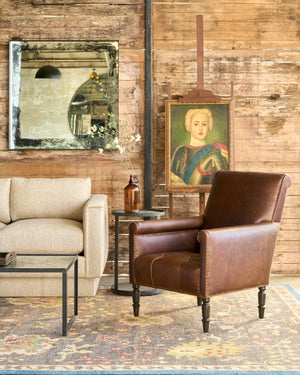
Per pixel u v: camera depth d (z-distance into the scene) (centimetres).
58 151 471
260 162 473
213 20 472
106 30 471
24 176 471
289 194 471
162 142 474
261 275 325
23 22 468
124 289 404
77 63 468
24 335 295
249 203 342
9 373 237
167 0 471
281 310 349
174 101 455
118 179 473
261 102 472
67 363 250
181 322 322
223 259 301
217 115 456
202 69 455
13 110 467
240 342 283
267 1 471
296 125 473
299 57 472
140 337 291
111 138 470
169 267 311
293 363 250
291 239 472
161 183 475
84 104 469
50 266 296
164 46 472
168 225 346
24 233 378
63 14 469
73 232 380
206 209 369
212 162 455
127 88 471
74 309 335
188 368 243
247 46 472
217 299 378
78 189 434
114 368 243
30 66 466
